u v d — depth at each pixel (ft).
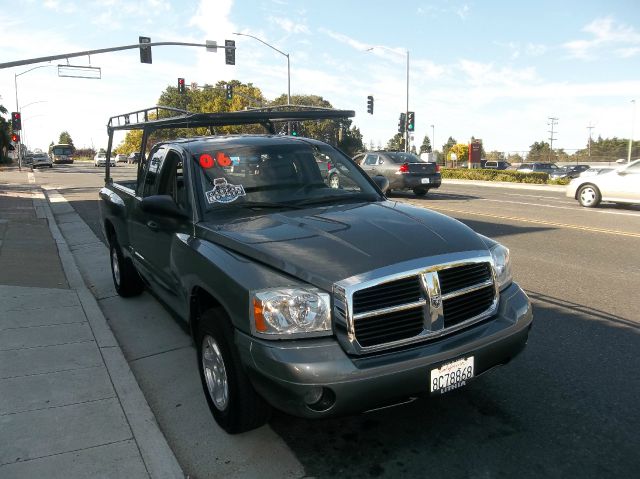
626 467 10.26
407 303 10.00
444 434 11.52
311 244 10.80
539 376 14.05
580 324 17.85
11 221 41.83
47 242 33.63
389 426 11.91
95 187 84.43
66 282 23.95
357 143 248.32
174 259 13.43
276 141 15.56
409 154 66.13
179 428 12.16
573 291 21.76
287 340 9.69
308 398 9.37
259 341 9.79
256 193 13.83
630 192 49.39
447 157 213.05
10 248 30.76
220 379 11.57
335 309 9.65
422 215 12.67
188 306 12.73
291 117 17.17
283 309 9.67
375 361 9.55
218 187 13.67
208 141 15.44
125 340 17.76
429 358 9.81
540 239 33.42
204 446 11.40
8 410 12.53
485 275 11.10
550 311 19.26
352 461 10.73
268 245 10.93
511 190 79.82
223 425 11.57
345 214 12.54
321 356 9.37
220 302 10.74
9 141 212.64
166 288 15.15
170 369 15.44
